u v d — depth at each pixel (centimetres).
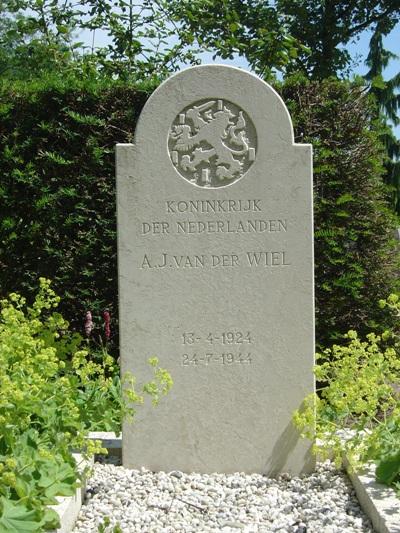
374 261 347
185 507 240
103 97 347
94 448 226
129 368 259
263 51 434
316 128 346
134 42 454
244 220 258
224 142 257
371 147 350
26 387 230
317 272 344
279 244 257
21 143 347
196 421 259
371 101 356
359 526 226
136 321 258
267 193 257
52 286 345
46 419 233
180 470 260
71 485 224
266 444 260
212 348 258
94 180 345
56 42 477
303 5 669
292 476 259
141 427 259
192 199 257
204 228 257
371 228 348
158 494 246
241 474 259
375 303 345
